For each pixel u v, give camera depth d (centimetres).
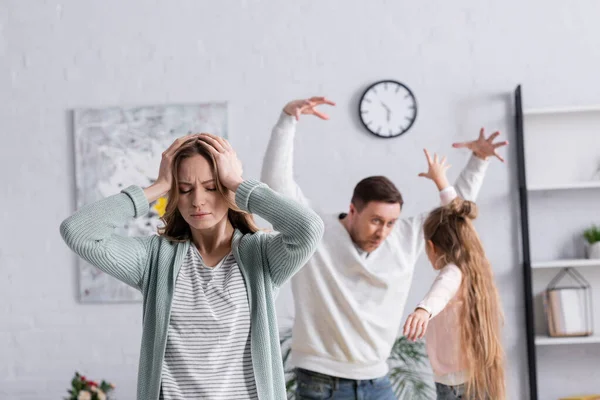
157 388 167
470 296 273
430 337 280
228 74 419
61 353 418
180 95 421
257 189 174
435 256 287
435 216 288
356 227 298
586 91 407
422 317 253
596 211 404
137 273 178
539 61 409
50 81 427
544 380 400
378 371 300
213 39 421
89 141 422
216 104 417
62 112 426
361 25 414
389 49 413
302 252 171
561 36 409
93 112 422
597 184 385
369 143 411
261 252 180
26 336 419
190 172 175
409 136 410
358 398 296
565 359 401
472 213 287
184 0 423
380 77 413
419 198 408
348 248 296
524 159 389
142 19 424
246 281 176
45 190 425
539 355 401
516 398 401
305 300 297
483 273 277
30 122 427
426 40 412
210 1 422
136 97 423
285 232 170
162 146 419
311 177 411
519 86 392
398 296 304
